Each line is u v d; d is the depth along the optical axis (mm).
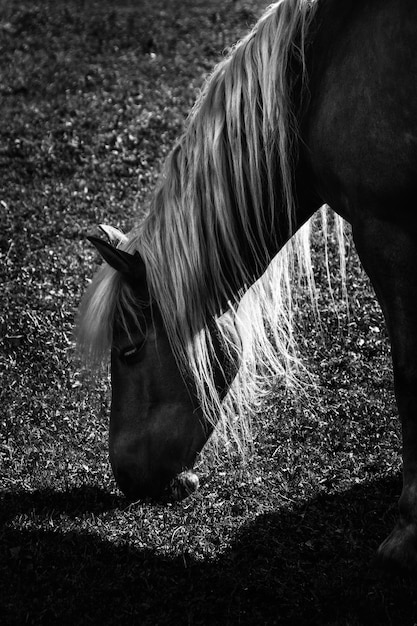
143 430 6027
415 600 5242
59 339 9125
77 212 12133
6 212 12078
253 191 5645
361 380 8242
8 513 6555
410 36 4895
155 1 24797
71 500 6785
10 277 10406
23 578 5750
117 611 5418
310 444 7383
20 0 24750
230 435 7250
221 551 6043
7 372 8641
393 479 6855
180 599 5539
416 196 5105
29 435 7629
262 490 6797
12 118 15539
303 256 6172
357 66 5105
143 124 14945
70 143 14242
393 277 5301
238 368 6078
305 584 5559
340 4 5297
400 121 4977
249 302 6043
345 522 6328
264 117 5516
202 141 5672
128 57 19219
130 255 5723
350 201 5328
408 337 5344
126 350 5918
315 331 8977
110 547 6098
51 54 19547
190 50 19578
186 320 5746
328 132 5273
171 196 5742
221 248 5754
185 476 6527
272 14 5648
